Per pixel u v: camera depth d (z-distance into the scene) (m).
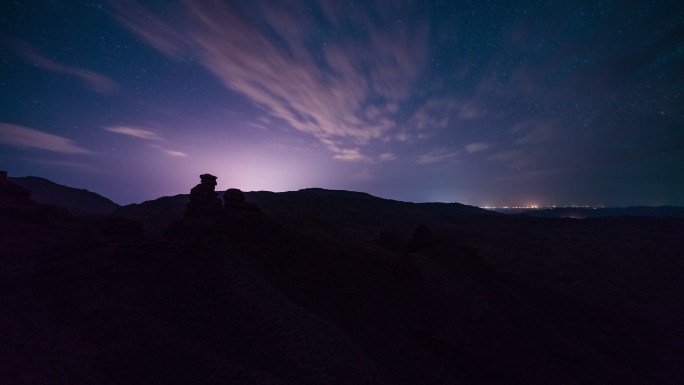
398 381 21.77
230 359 17.06
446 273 36.50
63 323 14.93
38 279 16.83
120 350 14.73
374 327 26.59
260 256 27.39
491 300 35.25
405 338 27.11
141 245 21.50
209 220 28.28
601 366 32.31
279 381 16.50
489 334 29.34
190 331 17.97
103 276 18.83
